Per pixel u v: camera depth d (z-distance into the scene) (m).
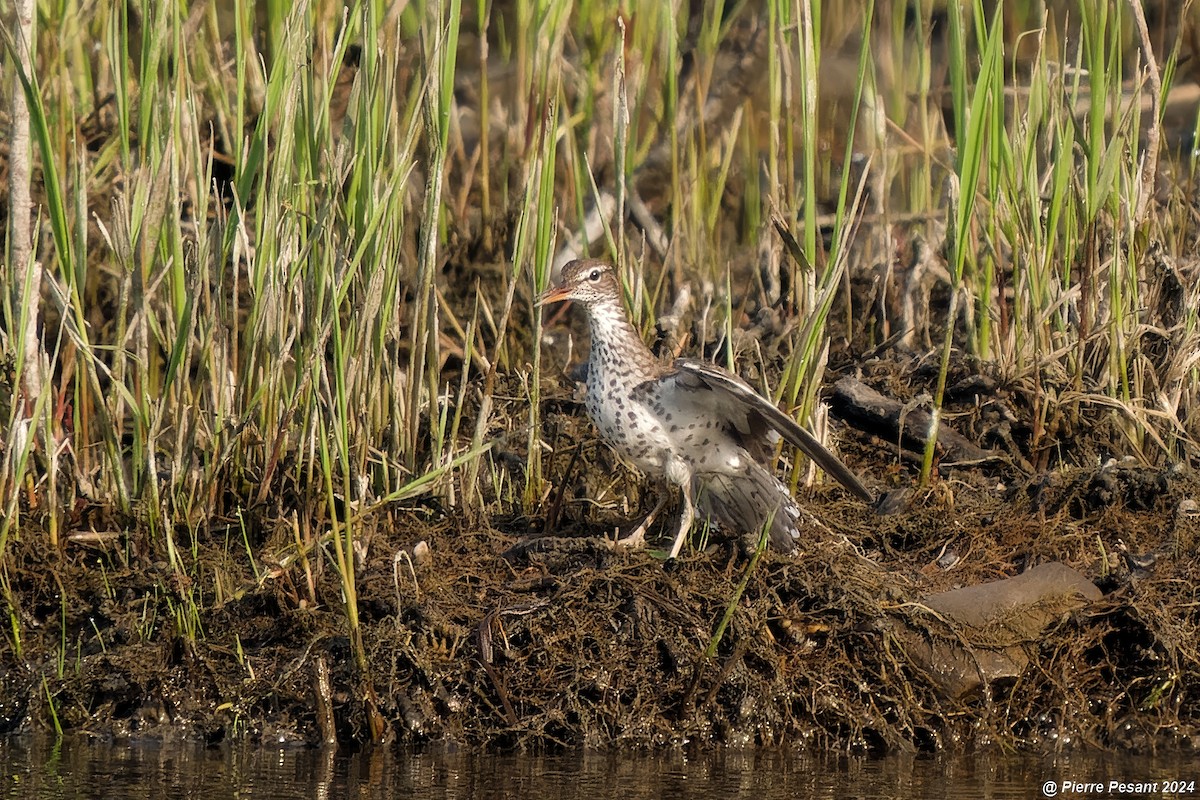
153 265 11.60
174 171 11.13
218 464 11.32
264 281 11.10
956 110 11.34
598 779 8.96
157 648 10.16
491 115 17.20
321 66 12.36
